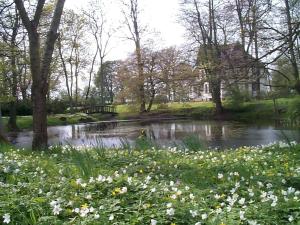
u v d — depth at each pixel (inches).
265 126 1177.4
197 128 1220.5
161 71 1785.2
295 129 1015.0
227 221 178.9
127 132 1179.3
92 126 1496.1
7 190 222.4
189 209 192.9
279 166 315.3
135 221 177.8
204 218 180.9
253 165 323.9
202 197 221.0
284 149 410.0
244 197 228.2
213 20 1277.1
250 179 263.7
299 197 215.2
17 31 956.6
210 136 975.6
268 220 183.2
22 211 191.9
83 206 190.9
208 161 350.3
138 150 426.0
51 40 535.2
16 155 394.9
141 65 1863.9
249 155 382.9
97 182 232.5
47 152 451.2
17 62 1189.1
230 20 1013.2
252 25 560.1
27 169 302.4
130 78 1900.8
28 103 1882.4
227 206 205.2
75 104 2183.8
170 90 1697.8
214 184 264.4
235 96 1562.5
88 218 179.9
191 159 365.7
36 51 527.5
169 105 2011.6
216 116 1632.6
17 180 260.8
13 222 181.5
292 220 182.4
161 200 206.1
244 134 987.3
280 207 195.5
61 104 2060.8
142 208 193.9
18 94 1438.2
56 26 536.4
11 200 200.4
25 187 232.1
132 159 360.2
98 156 379.9
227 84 525.0
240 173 281.3
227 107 1668.3
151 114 1861.5
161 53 1825.8
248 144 794.2
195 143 461.4
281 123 1206.9
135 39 1921.8
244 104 1626.5
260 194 229.1
